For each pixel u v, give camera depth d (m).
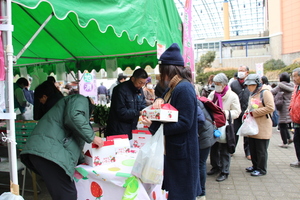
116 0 2.18
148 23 2.62
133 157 2.52
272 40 39.38
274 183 3.83
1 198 1.63
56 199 2.01
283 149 5.98
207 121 2.99
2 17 1.54
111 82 15.28
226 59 44.12
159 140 1.88
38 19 2.62
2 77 1.55
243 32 62.41
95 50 4.42
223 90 3.82
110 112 3.47
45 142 1.92
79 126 1.94
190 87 1.90
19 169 2.82
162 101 2.01
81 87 6.72
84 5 1.86
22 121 2.93
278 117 6.10
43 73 5.44
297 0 34.78
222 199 3.32
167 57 1.99
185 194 1.87
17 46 3.63
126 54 4.75
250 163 4.94
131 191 1.92
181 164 1.89
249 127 3.86
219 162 4.36
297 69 4.16
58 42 3.82
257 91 3.88
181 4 28.16
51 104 2.35
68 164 1.94
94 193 2.16
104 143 2.29
